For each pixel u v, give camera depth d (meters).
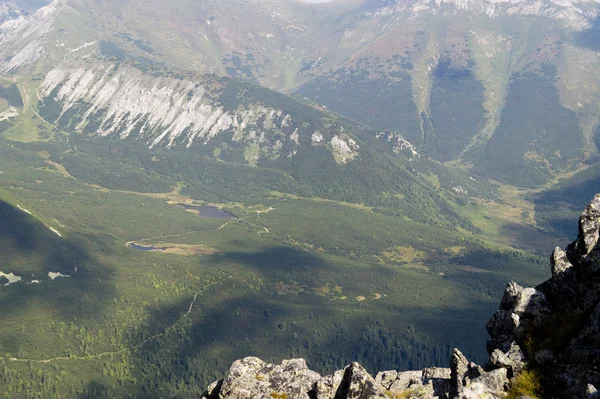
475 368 37.91
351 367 39.22
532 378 34.16
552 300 39.59
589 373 31.95
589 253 38.38
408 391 40.12
